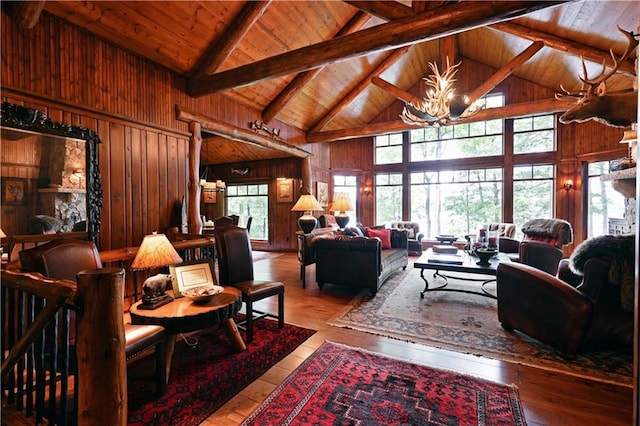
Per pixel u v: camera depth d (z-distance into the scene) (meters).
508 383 2.01
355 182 9.27
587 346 2.28
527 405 1.79
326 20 4.65
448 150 8.29
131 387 2.00
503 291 2.82
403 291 4.15
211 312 2.03
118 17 3.16
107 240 3.32
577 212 6.84
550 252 4.34
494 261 3.87
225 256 2.94
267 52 4.62
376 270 3.92
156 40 3.58
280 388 1.97
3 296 1.75
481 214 7.97
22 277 1.54
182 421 1.69
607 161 6.34
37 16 2.57
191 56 4.02
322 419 1.68
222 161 8.68
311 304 3.65
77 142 2.97
